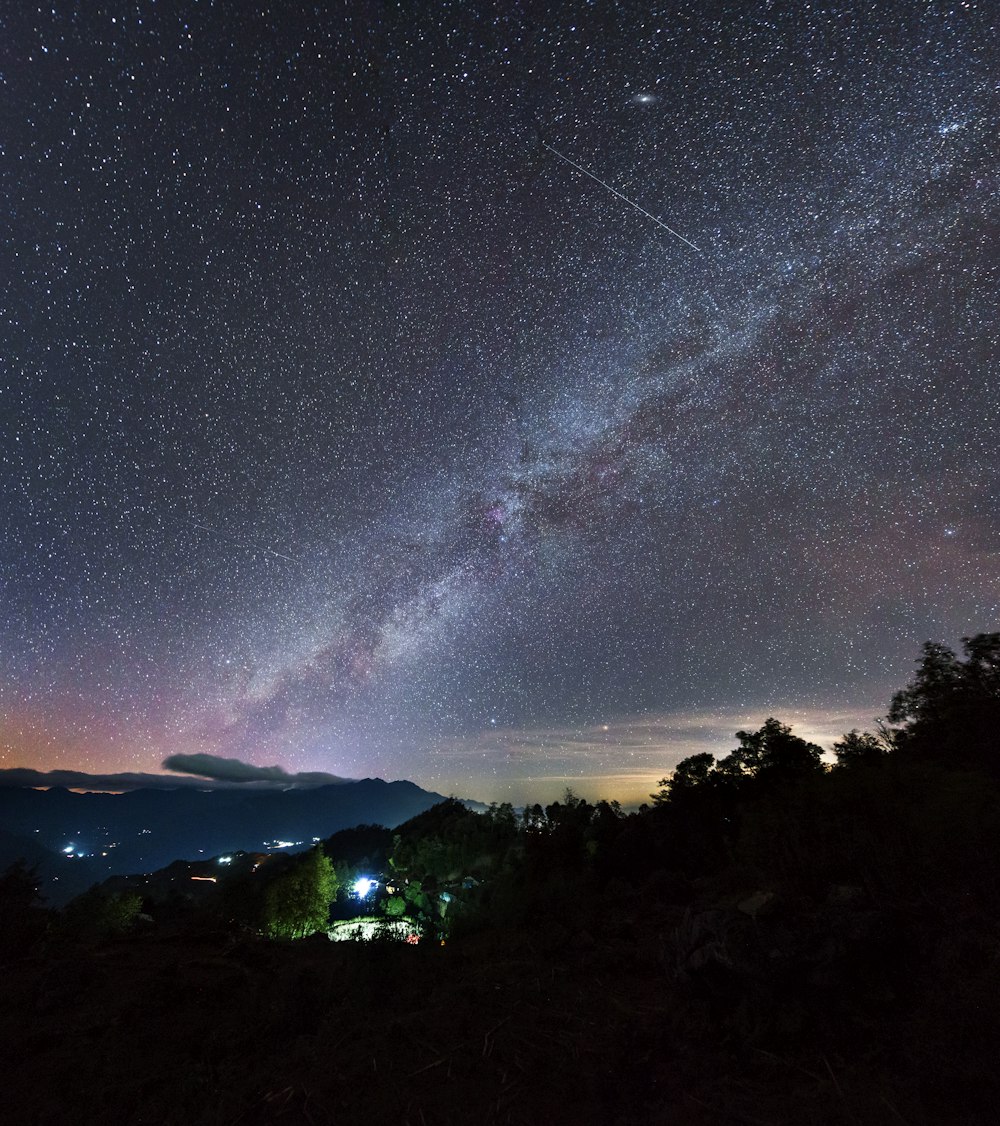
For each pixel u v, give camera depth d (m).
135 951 10.93
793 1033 5.18
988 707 12.08
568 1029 6.08
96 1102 5.28
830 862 7.31
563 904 11.82
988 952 5.48
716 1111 4.42
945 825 7.28
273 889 27.67
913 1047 4.68
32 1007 7.82
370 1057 5.69
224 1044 6.39
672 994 6.52
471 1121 4.58
